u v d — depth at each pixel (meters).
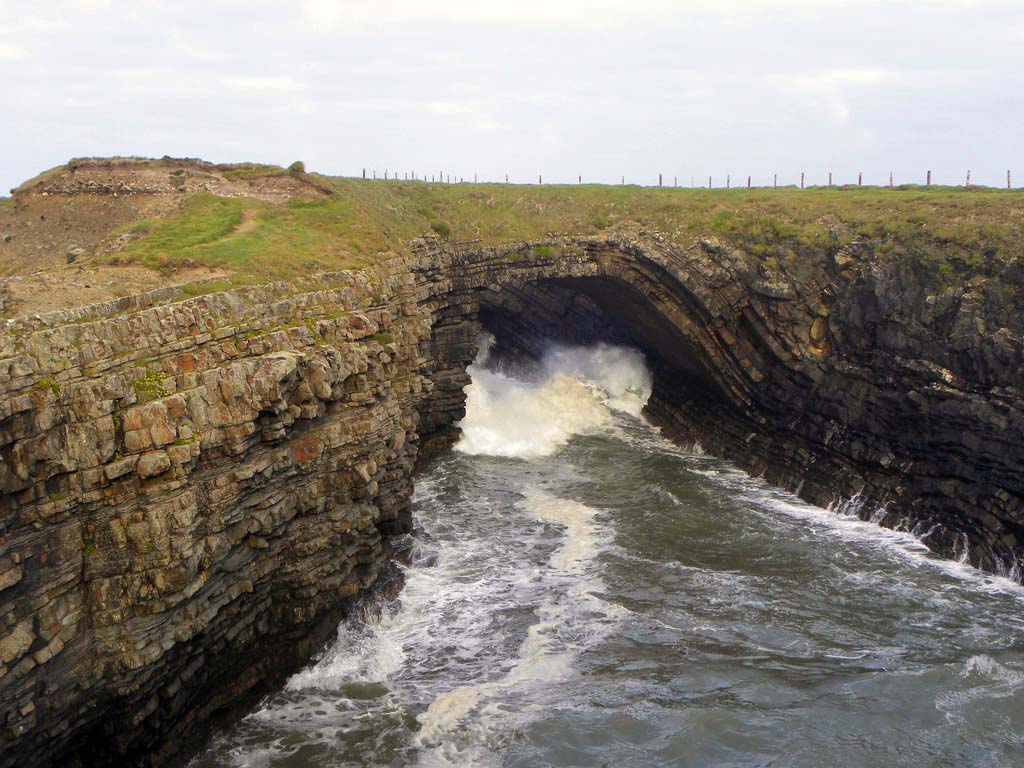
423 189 60.34
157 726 20.94
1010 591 33.34
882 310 42.22
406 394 36.09
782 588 33.44
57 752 19.33
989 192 52.91
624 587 33.25
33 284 25.53
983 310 37.97
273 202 45.38
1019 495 35.16
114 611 19.45
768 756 23.00
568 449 53.12
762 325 48.59
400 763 22.62
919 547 37.69
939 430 38.78
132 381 20.61
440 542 37.41
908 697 25.77
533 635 29.39
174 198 43.16
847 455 43.22
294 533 25.30
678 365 59.00
